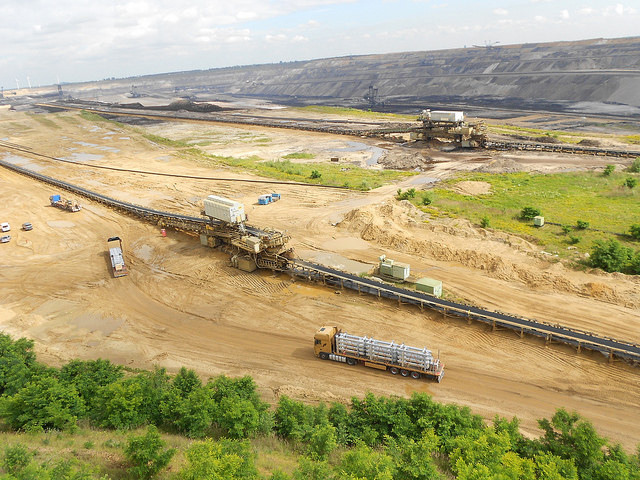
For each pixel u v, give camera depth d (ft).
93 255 182.60
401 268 142.10
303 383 100.22
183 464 60.90
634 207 195.52
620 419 85.35
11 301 147.02
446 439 70.59
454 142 370.12
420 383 98.07
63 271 168.55
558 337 107.45
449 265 154.30
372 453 61.67
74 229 213.05
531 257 152.66
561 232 172.45
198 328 126.93
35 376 86.89
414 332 116.98
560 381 96.37
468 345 110.22
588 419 85.61
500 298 130.52
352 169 306.35
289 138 439.63
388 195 235.61
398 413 76.69
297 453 70.13
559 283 134.82
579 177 250.37
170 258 176.04
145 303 143.02
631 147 319.47
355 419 77.97
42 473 51.83
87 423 76.74
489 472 55.06
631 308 120.88
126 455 59.21
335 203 228.02
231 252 171.73
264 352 113.60
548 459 60.54
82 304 143.64
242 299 141.69
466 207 207.72
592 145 332.19
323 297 138.62
